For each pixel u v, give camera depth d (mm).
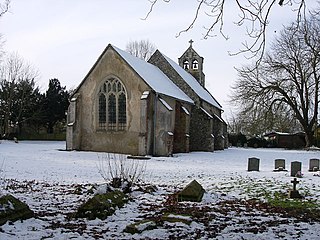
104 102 31234
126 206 9594
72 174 17750
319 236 6914
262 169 22422
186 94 38406
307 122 47000
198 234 6934
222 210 9641
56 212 8734
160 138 29547
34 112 57531
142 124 28688
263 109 43969
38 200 10367
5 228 6711
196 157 29984
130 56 33688
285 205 10812
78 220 7906
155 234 6820
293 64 38781
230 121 73062
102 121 31297
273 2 6852
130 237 6645
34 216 7848
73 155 27984
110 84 30938
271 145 58000
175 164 23797
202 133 37969
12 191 11883
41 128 61000
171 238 6633
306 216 9086
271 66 41656
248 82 43688
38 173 17828
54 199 10633
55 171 18797
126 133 30109
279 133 58562
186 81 38531
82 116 31906
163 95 30359
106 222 7789
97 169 19844
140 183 14172
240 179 16906
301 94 44719
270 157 33812
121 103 30594
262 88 43062
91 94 31547
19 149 34656
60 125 62188
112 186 11461
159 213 8867
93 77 31484
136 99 29844
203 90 45219
